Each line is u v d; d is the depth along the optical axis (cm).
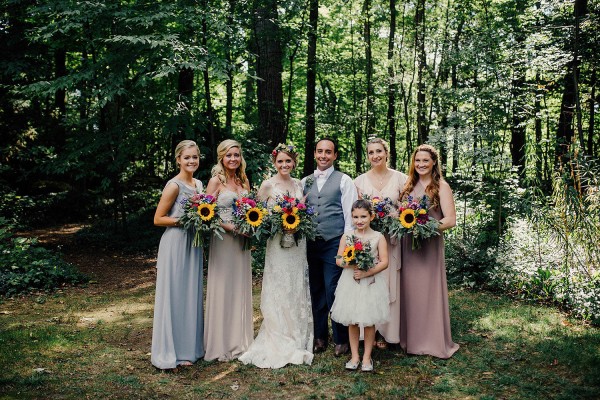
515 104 769
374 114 1401
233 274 429
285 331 425
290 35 1066
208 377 385
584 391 342
